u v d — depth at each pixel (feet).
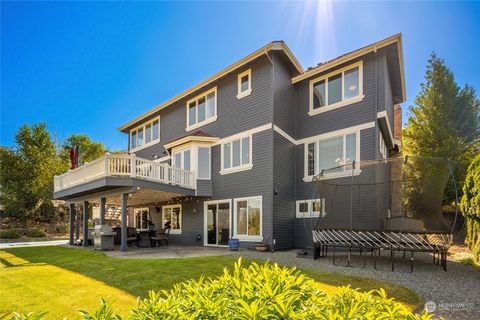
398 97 56.08
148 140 69.56
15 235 76.07
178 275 23.02
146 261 29.76
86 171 47.47
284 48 43.98
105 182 40.88
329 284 20.72
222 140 50.52
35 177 87.97
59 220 93.86
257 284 7.68
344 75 44.27
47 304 16.85
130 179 41.47
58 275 24.49
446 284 21.43
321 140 45.62
